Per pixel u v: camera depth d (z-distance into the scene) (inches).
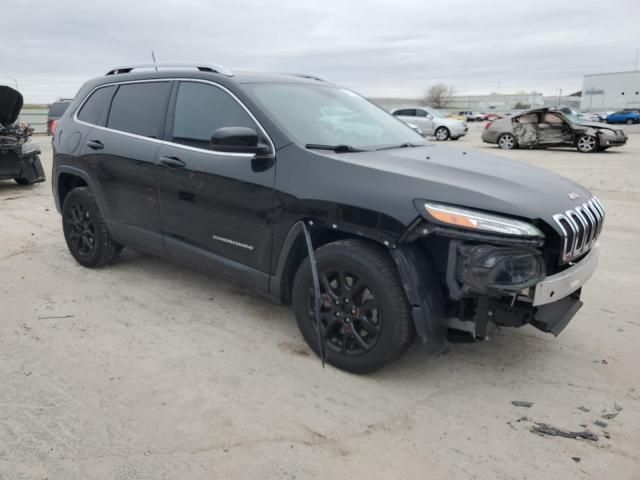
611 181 403.9
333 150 130.0
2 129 342.6
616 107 2802.7
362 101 174.6
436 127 959.6
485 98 3863.2
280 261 130.7
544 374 126.3
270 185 128.4
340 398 115.3
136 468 93.0
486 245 104.1
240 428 104.6
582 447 100.3
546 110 686.5
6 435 101.1
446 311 113.5
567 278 111.8
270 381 121.4
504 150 709.3
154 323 150.6
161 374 123.6
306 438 102.1
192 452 97.3
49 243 229.3
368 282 114.3
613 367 129.6
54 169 196.2
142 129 164.1
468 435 103.7
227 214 139.4
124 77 177.6
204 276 187.8
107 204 176.4
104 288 175.9
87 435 101.3
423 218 106.3
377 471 93.6
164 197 155.4
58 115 797.2
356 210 114.2
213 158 140.9
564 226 109.0
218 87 145.9
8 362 127.8
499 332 147.7
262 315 156.7
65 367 126.0
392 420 108.1
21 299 166.2
